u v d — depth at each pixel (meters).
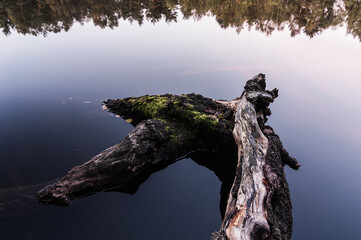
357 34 24.67
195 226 3.80
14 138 5.42
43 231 3.42
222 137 5.30
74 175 4.07
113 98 7.96
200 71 10.74
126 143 4.66
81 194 4.12
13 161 4.69
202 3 31.67
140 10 28.28
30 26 18.86
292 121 7.19
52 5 25.41
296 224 3.91
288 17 30.80
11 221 3.50
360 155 5.79
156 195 4.38
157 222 3.82
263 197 3.13
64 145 5.33
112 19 23.84
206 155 5.47
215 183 4.74
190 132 5.41
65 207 3.88
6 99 7.20
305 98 8.79
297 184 4.80
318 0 35.03
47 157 4.89
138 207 4.08
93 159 4.35
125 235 3.53
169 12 28.02
